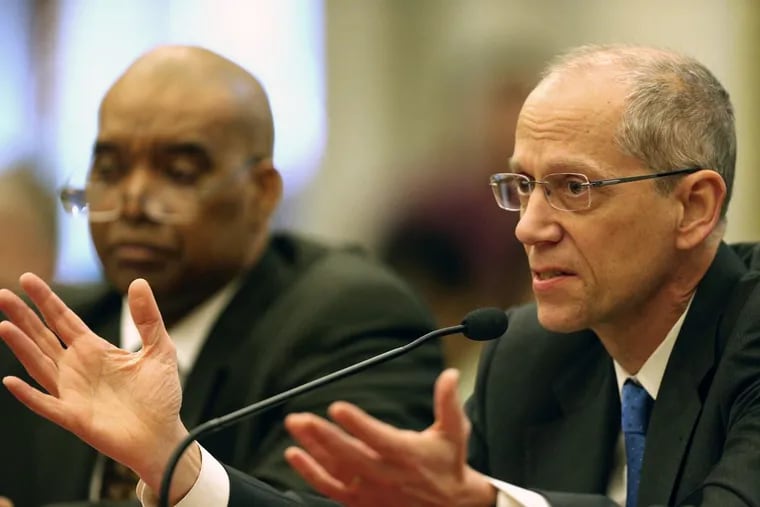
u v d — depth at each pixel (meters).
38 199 12.57
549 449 7.24
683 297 6.75
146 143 8.93
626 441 6.92
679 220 6.59
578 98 6.53
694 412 6.57
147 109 8.95
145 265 8.97
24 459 9.27
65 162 16.78
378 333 8.94
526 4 15.70
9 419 9.38
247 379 8.89
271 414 8.71
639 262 6.54
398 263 13.52
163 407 6.21
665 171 6.53
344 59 16.45
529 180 6.63
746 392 6.31
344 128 16.34
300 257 9.63
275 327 9.02
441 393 5.00
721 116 6.73
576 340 7.36
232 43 16.75
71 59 16.91
